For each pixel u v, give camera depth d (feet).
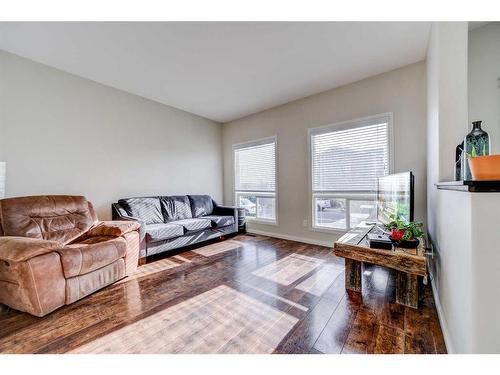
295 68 9.62
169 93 12.21
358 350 4.43
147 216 11.48
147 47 8.13
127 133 12.03
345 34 7.44
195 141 15.58
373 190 10.36
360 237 7.61
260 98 12.82
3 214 7.18
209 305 6.23
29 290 5.59
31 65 8.98
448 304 4.62
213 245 12.37
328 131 11.75
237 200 16.74
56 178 9.64
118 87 11.48
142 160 12.69
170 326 5.31
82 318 5.66
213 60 9.00
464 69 5.93
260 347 4.58
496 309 2.97
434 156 6.93
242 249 11.57
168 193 13.96
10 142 8.54
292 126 13.25
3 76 8.38
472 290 3.08
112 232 8.31
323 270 8.63
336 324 5.30
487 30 7.39
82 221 8.89
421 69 9.05
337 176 11.53
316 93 12.15
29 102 8.95
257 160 15.38
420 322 5.32
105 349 4.56
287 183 13.56
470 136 4.35
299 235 13.08
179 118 14.60
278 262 9.57
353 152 10.95
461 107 5.97
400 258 5.83
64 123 9.86
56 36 7.51
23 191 8.83
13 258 5.49
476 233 3.06
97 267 6.96
